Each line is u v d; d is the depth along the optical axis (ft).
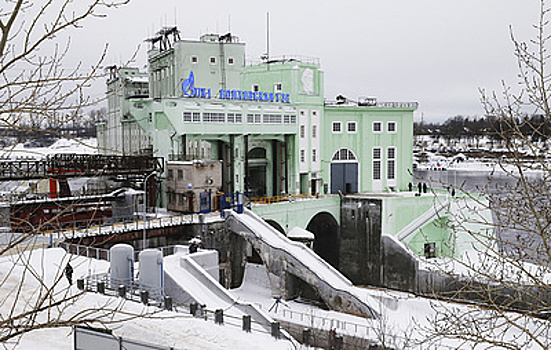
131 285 104.58
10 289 97.50
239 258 166.20
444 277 169.58
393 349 102.42
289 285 154.81
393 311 142.61
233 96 194.80
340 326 129.59
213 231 156.15
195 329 87.20
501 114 35.12
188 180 169.78
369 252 200.13
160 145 188.96
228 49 235.81
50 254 117.50
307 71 224.12
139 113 196.24
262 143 219.61
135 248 139.23
